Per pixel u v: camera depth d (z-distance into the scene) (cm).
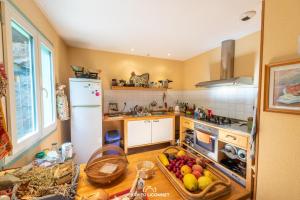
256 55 223
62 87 217
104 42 269
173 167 93
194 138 274
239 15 175
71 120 236
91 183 83
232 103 265
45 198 62
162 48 302
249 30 218
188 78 385
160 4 153
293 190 106
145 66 362
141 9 162
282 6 109
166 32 224
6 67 97
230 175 208
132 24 198
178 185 78
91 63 310
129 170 98
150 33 228
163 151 121
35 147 137
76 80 236
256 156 131
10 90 100
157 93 378
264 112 124
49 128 174
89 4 153
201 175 84
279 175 114
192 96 370
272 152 119
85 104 242
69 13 169
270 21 117
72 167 85
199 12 168
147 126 311
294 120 105
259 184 129
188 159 101
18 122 125
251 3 151
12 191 63
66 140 262
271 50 117
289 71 105
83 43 274
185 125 303
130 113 340
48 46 181
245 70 239
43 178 73
